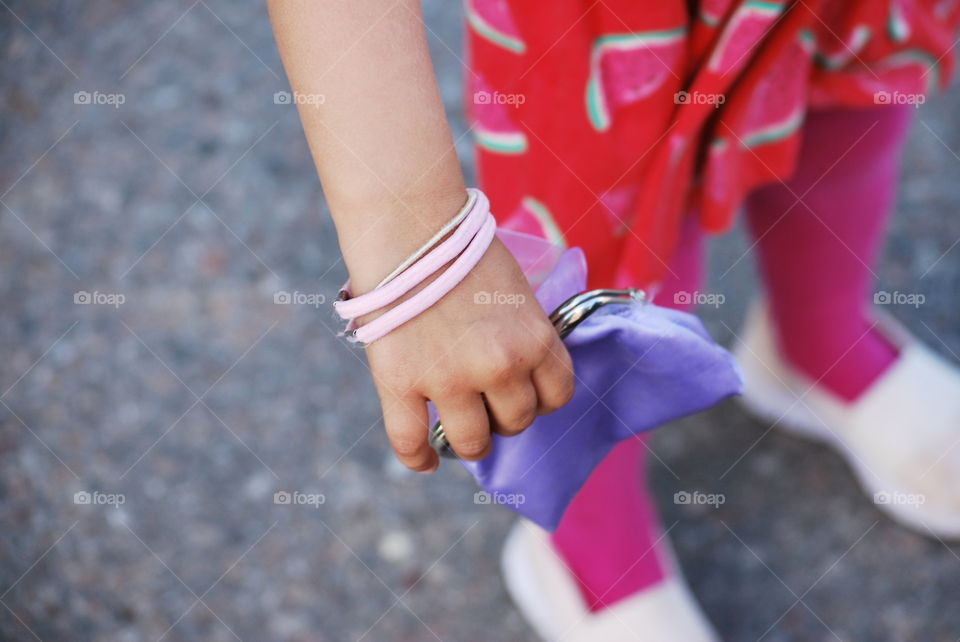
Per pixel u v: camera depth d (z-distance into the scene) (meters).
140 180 1.83
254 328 1.66
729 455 1.51
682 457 1.51
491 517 1.48
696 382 0.76
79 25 2.07
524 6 0.80
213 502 1.51
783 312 1.29
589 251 0.91
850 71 0.92
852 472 1.48
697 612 1.27
